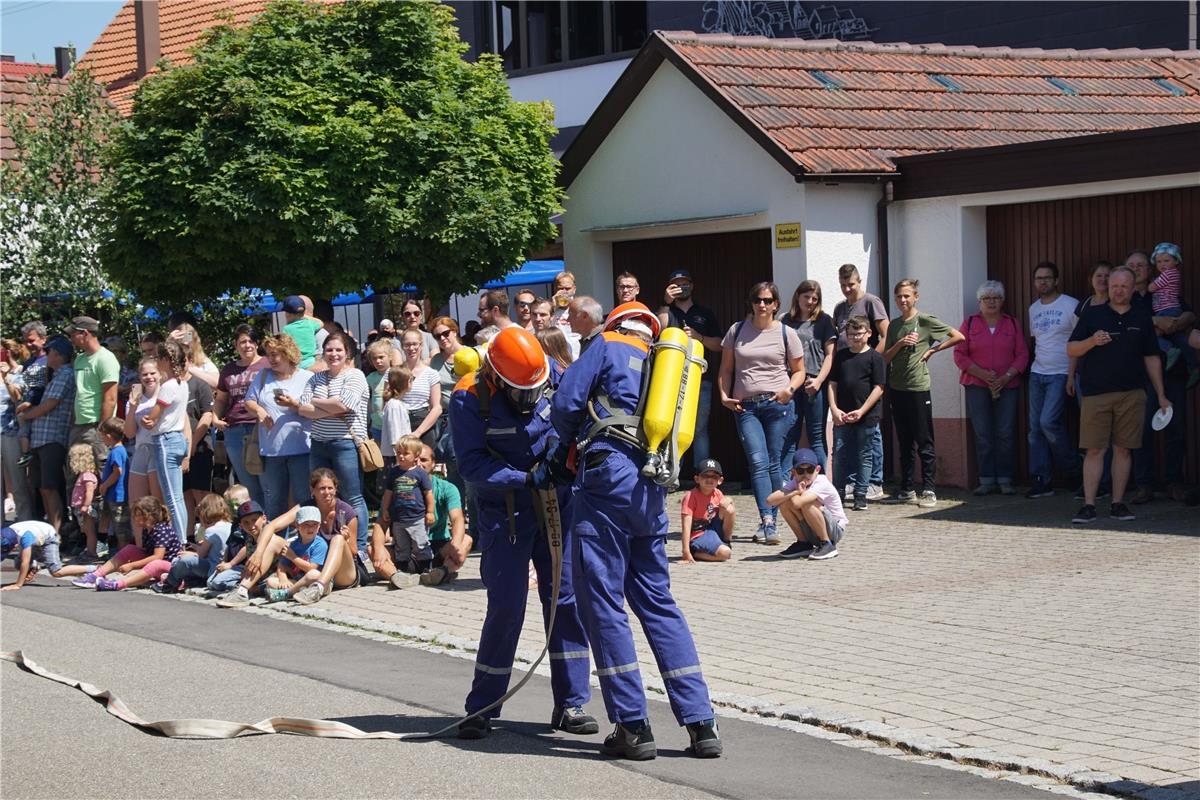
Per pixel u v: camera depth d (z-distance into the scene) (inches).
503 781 260.7
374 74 649.0
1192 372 556.1
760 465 526.3
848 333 580.1
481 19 1082.1
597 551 273.6
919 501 596.1
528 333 289.7
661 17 1008.2
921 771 263.1
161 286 639.1
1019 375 606.5
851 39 967.0
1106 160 575.2
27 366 641.6
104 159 680.4
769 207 650.8
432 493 492.7
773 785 255.3
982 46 922.1
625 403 277.9
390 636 405.1
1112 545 479.5
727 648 365.1
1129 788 245.8
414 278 647.1
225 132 613.9
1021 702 303.9
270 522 479.8
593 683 349.7
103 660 379.2
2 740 297.3
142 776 269.1
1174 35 866.8
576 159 741.3
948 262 635.5
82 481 581.3
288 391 515.8
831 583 445.4
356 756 279.7
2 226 798.5
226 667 366.6
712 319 591.2
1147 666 328.8
